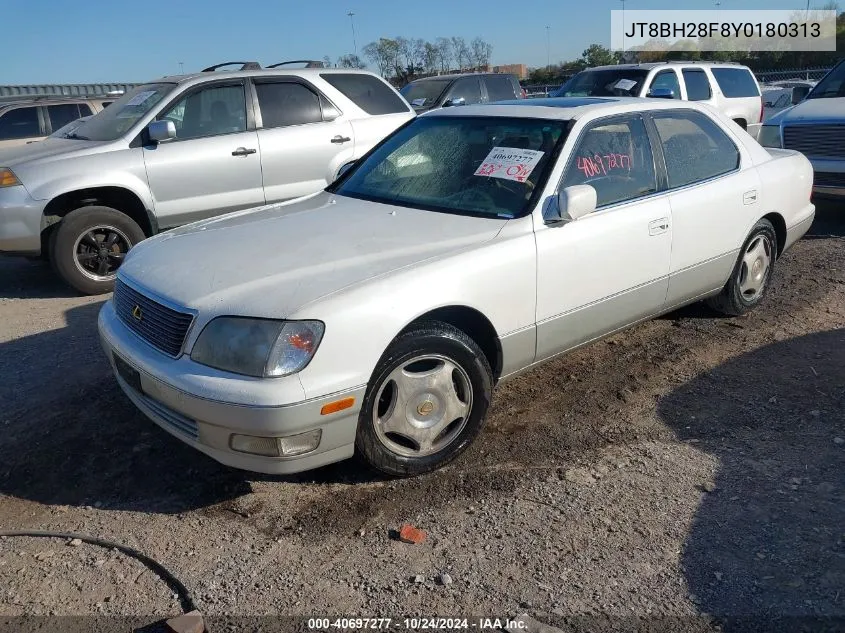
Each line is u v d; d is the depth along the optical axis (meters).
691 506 3.27
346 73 8.02
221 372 3.05
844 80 9.05
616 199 4.28
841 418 3.99
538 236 3.80
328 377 3.06
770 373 4.60
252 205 7.40
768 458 3.64
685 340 5.17
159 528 3.21
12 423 4.13
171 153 6.90
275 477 3.58
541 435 3.94
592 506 3.29
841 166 8.15
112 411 4.23
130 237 6.85
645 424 4.02
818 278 6.45
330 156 7.71
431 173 4.37
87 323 5.92
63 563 3.00
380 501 3.38
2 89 20.62
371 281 3.25
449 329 3.50
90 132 7.29
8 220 6.39
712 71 12.41
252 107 7.34
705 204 4.74
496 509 3.29
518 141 4.24
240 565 2.97
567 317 4.03
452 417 3.59
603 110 4.37
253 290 3.19
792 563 2.88
